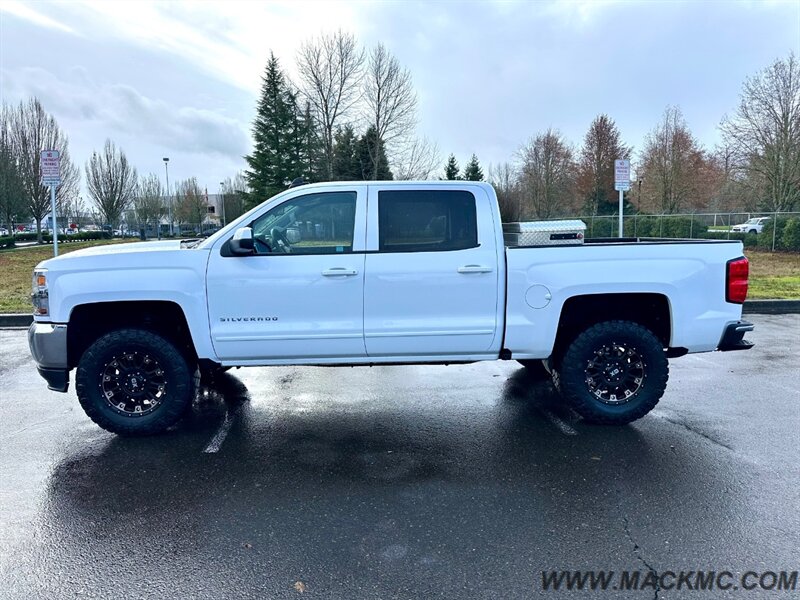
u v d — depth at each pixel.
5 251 26.64
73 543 2.85
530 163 52.03
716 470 3.64
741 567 2.61
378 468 3.75
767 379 5.87
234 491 3.43
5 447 4.13
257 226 4.25
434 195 4.26
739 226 24.09
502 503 3.25
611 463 3.78
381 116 38.31
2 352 7.36
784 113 24.78
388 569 2.61
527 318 4.28
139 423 4.24
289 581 2.53
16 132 31.23
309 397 5.38
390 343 4.26
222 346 4.20
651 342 4.32
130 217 52.97
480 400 5.24
